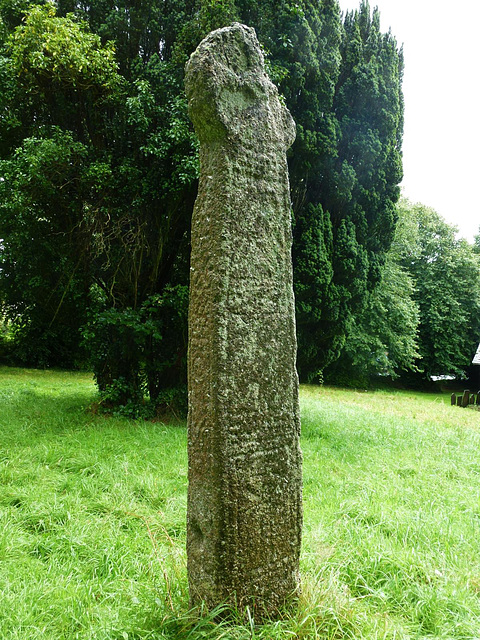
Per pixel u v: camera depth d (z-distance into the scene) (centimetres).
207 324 210
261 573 217
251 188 219
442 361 2200
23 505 364
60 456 502
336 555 292
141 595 242
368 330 1816
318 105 896
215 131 213
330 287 1105
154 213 727
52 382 1223
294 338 231
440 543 320
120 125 708
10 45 632
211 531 208
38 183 648
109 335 766
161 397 751
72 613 232
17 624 221
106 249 729
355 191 1119
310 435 698
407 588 261
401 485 458
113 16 705
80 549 303
